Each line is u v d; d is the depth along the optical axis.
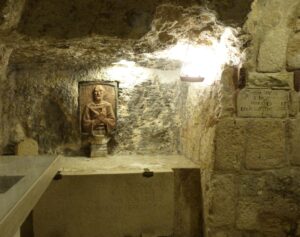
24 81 2.17
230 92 1.64
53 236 1.78
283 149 1.71
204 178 1.83
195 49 1.77
